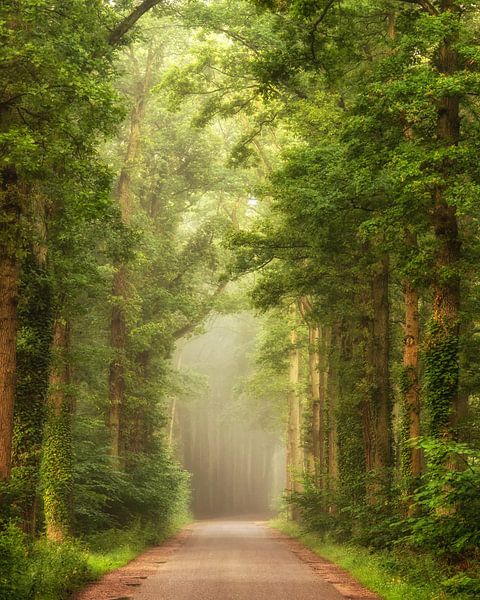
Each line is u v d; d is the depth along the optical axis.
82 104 17.47
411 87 17.69
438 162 17.91
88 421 35.06
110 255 26.67
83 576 18.44
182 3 32.97
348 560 23.55
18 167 16.25
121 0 25.20
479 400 31.73
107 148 49.34
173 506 51.06
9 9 16.38
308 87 30.41
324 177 22.22
